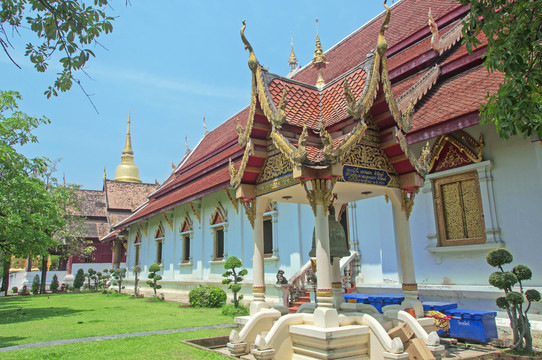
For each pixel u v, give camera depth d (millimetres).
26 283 40781
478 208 10336
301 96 7441
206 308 17250
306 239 15102
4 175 15266
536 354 7332
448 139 10961
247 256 17766
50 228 16734
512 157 9758
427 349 5723
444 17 14688
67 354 8125
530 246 9227
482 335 8211
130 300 23109
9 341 9953
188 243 23703
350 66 18078
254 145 7402
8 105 16781
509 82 5957
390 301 10516
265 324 7324
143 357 7617
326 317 5953
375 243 12812
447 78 12367
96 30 6145
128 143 63344
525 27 5664
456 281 10547
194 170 27000
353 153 6746
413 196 7332
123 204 45500
